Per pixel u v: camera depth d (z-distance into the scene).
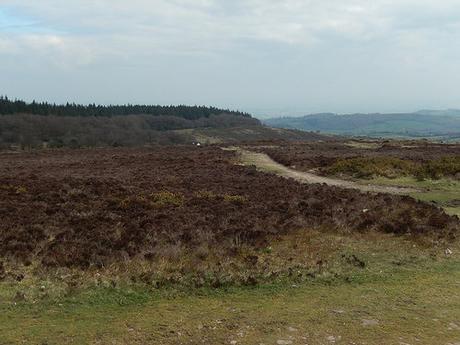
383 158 33.00
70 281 9.39
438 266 11.41
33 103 131.38
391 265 11.38
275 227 14.11
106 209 16.23
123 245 11.73
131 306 8.48
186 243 12.20
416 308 8.66
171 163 36.12
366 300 9.05
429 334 7.54
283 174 30.61
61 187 20.20
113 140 106.38
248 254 11.63
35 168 33.12
